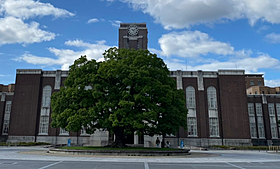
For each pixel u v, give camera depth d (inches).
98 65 1128.8
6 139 1953.7
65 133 1796.3
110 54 1157.7
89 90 1053.8
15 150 1152.2
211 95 1875.0
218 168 590.6
